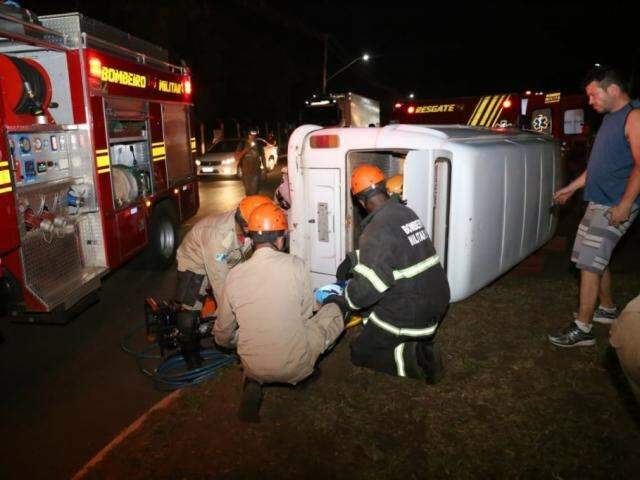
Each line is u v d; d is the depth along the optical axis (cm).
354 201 488
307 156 483
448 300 376
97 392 408
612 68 368
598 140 382
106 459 311
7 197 409
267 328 322
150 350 473
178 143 802
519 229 549
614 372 378
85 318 562
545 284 577
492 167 472
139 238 650
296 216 499
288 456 308
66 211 511
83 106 529
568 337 412
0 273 410
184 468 301
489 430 322
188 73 838
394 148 445
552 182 643
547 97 1502
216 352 441
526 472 287
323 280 500
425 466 295
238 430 333
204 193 1498
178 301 416
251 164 1275
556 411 338
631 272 610
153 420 348
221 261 390
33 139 469
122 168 627
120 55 611
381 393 366
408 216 361
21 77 444
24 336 518
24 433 357
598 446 303
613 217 370
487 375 383
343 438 321
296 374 332
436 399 356
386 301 365
